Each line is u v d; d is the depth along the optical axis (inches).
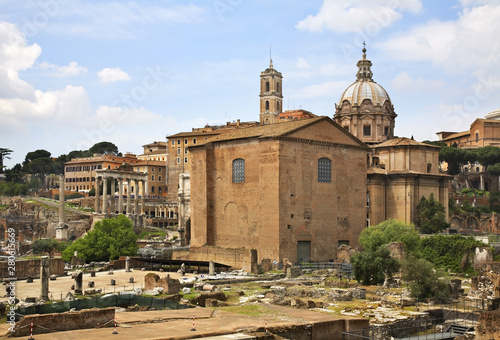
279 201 3902.6
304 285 2955.2
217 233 4362.7
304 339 1667.1
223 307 2038.6
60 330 1493.6
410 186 5017.2
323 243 4148.6
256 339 1492.4
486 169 7145.7
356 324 1792.6
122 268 3695.9
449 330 2082.9
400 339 1888.5
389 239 3784.5
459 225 5748.0
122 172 7209.6
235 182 4252.0
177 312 1855.3
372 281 2997.0
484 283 2719.0
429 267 2571.4
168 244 5595.5
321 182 4188.0
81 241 4576.8
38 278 3034.0
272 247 3905.0
